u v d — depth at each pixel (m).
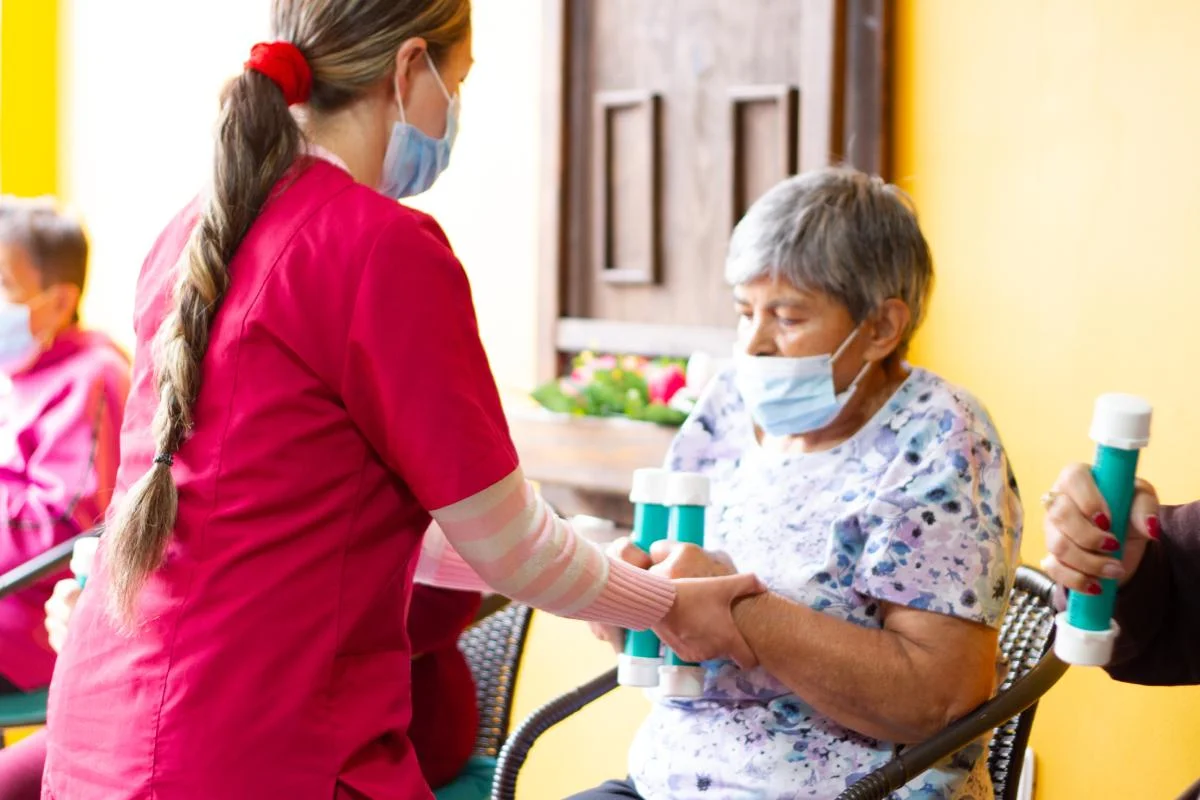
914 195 2.54
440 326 1.20
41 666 2.63
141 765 1.18
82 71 4.24
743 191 2.70
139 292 1.35
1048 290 2.39
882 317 1.64
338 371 1.20
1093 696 2.34
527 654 2.98
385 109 1.32
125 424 1.30
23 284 2.74
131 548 1.18
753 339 1.65
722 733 1.64
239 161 1.24
